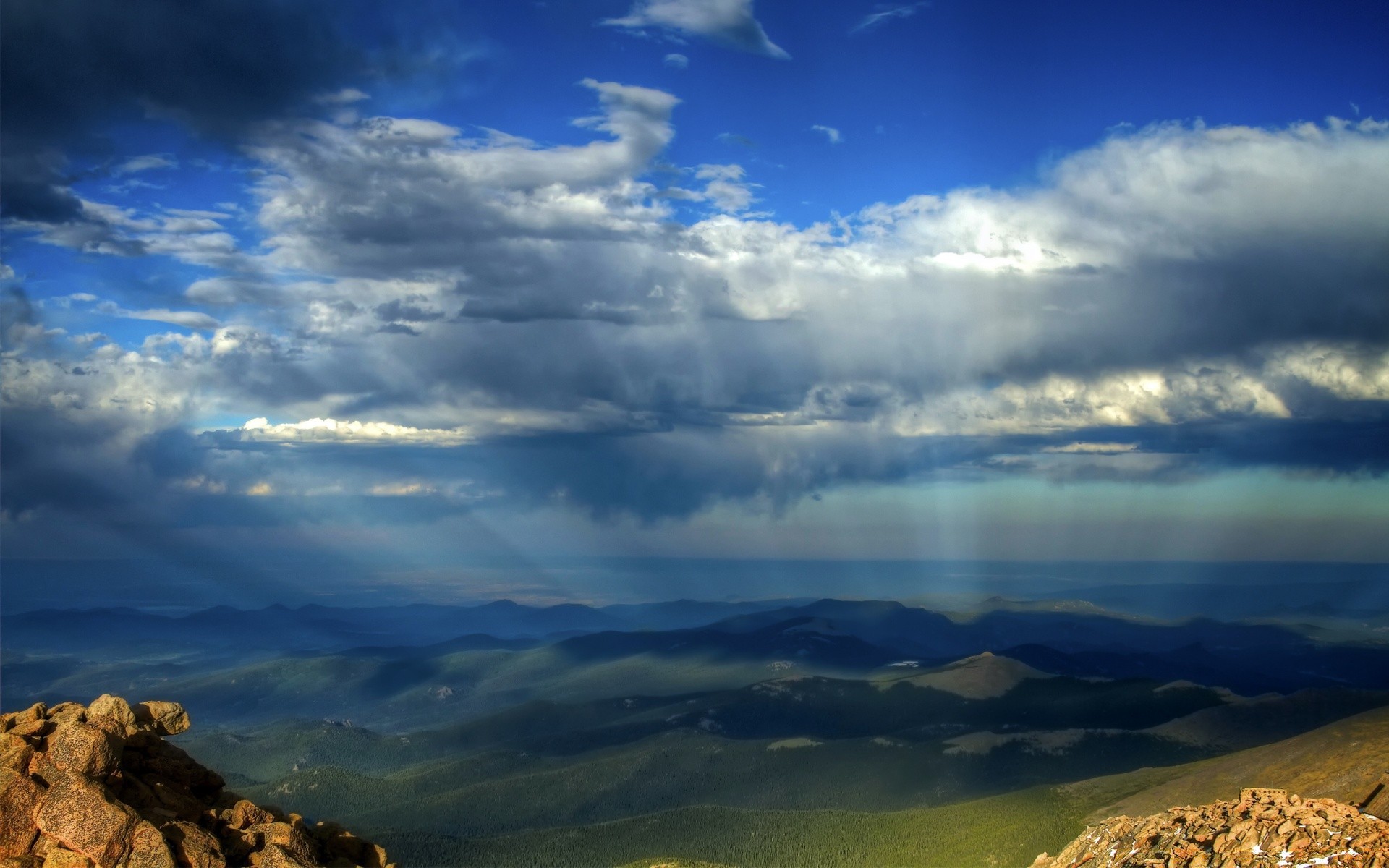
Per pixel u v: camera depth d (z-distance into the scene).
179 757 38.12
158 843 30.92
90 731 32.72
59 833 30.38
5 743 32.44
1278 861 52.03
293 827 35.97
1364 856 49.12
